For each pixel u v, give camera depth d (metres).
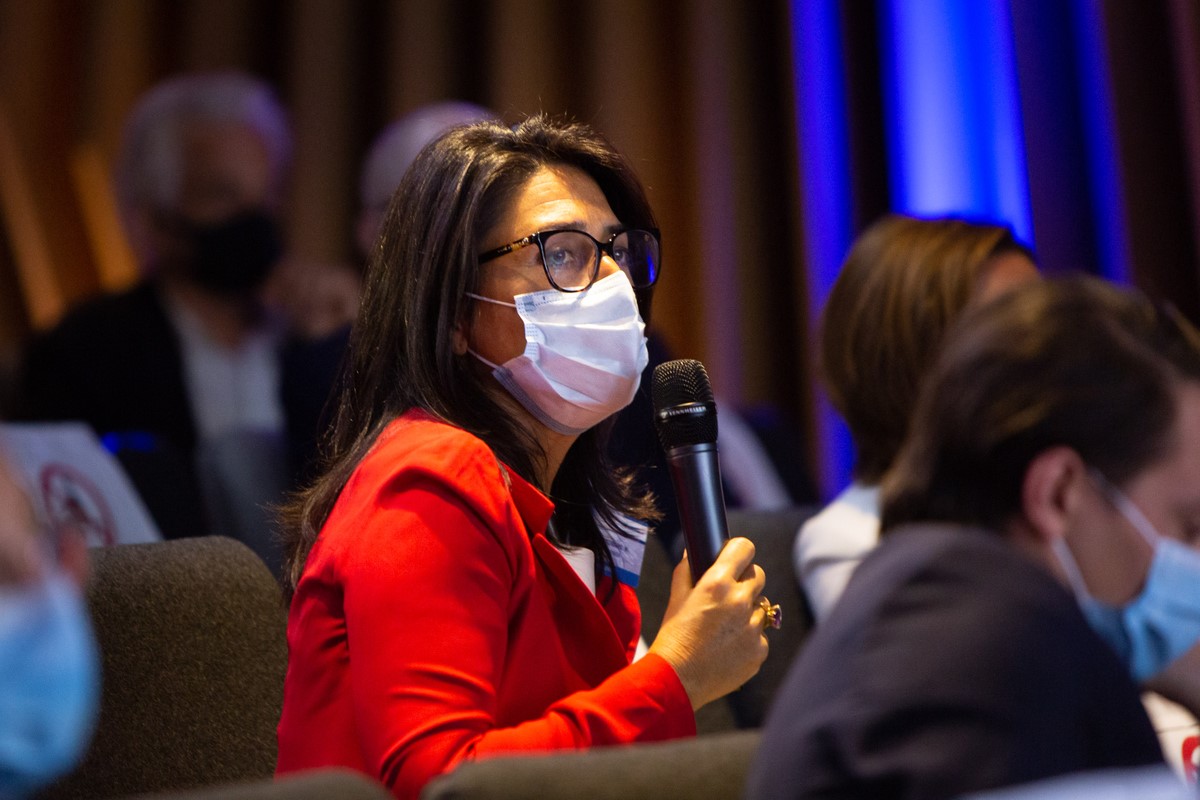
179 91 12.27
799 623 7.38
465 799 2.94
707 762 3.23
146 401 11.52
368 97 17.97
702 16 17.28
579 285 5.20
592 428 5.75
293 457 9.56
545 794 3.00
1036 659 3.02
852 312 7.37
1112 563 3.37
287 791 2.77
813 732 3.04
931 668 3.00
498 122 5.48
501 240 5.19
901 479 3.54
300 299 11.73
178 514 8.83
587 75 17.73
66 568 2.70
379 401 5.20
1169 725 5.52
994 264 7.22
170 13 17.53
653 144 17.55
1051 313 3.36
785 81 16.83
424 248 5.14
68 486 7.95
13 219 16.39
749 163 17.12
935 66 15.18
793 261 16.92
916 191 15.31
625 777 3.10
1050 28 13.91
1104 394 3.25
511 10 17.84
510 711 4.65
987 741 2.92
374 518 4.55
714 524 4.98
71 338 11.53
